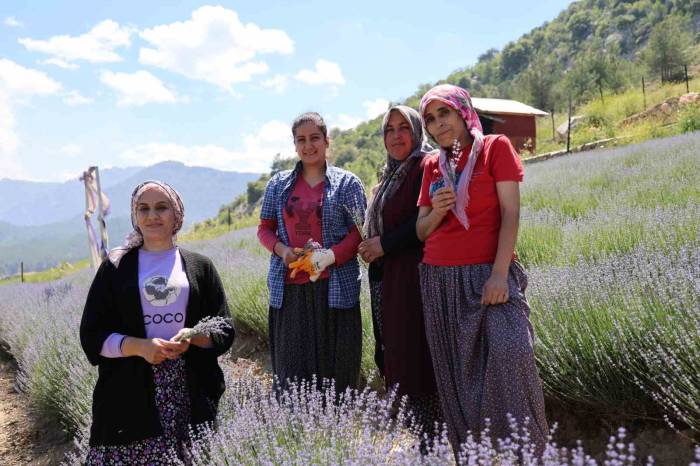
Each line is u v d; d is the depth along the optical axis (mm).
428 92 2760
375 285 3510
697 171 7496
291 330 3604
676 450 2812
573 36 143000
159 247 3137
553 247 5520
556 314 3443
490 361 2518
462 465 2168
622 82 44031
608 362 3125
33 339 6562
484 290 2564
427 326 2812
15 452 4945
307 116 3588
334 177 3662
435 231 2805
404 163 3203
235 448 2744
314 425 2713
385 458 2303
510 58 145125
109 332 2990
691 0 103438
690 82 35500
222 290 3270
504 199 2605
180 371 3051
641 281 3455
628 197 6984
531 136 29047
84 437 3984
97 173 10977
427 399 3115
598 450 3102
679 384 2775
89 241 11797
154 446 2930
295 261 3461
